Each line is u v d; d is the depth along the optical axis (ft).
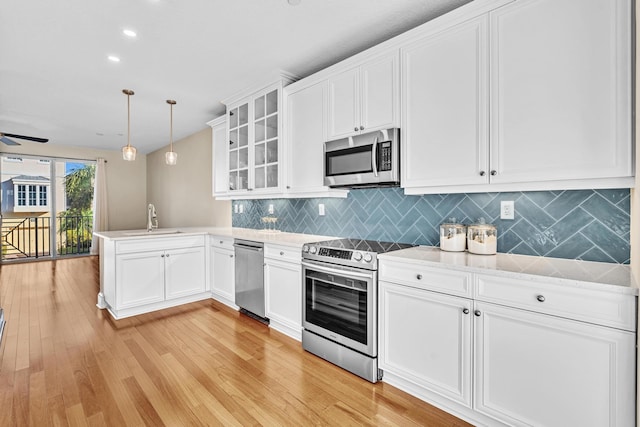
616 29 4.40
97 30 7.43
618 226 5.24
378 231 8.61
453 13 5.95
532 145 5.15
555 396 4.38
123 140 19.85
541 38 5.03
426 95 6.46
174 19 7.02
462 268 5.25
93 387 6.33
